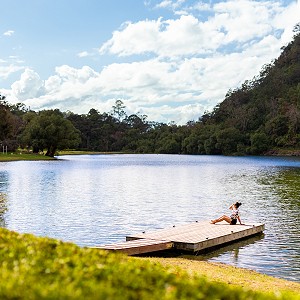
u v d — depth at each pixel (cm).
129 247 1669
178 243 1814
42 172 6469
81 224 2464
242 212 2978
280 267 1645
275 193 4091
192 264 1559
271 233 2264
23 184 4678
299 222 2588
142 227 2427
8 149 11512
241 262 1712
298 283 1385
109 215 2784
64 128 11388
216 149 16075
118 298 558
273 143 15212
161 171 7219
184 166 8781
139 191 4212
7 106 10412
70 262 713
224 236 1969
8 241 838
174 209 3089
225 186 4781
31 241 838
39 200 3434
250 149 15075
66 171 6800
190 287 650
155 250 1752
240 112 17138
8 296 538
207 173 6794
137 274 686
